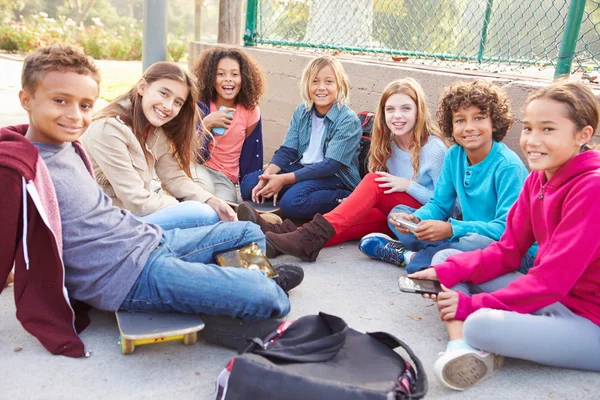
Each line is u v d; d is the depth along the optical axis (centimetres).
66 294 194
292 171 367
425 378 176
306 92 355
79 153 212
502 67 412
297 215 341
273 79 471
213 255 239
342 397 156
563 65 312
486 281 229
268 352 171
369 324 233
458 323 203
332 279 278
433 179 313
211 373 194
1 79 818
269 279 212
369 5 497
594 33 379
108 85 886
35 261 194
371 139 347
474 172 270
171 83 257
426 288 218
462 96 262
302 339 189
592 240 188
